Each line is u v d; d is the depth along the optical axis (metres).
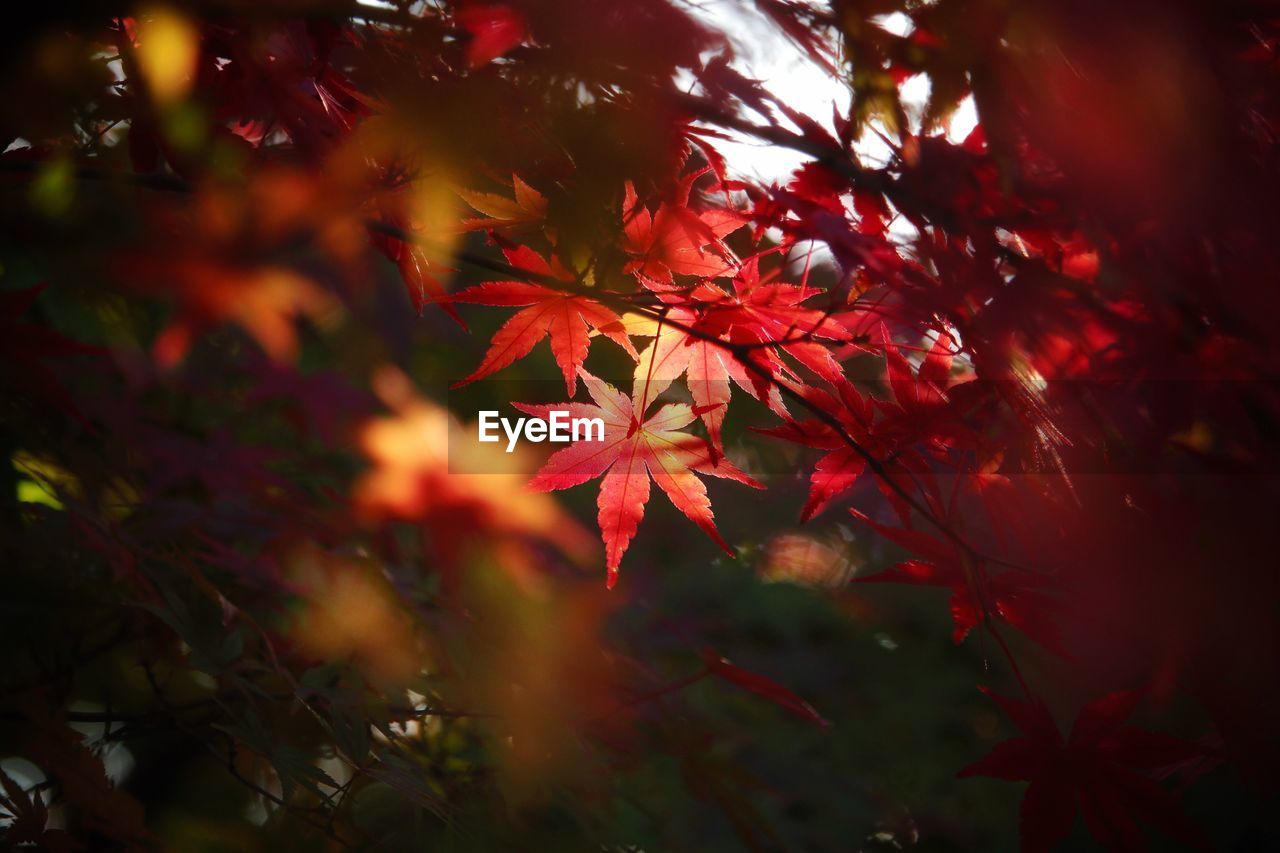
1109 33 0.37
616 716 0.58
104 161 0.46
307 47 0.43
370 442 0.60
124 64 0.41
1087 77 0.38
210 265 0.42
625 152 0.40
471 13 0.39
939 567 0.45
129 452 0.62
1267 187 0.38
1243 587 0.40
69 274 0.49
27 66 0.40
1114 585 0.41
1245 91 0.38
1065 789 0.44
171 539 0.58
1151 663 0.42
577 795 0.58
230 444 0.62
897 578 0.45
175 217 0.46
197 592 0.57
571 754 0.56
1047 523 0.43
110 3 0.40
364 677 0.55
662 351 0.44
